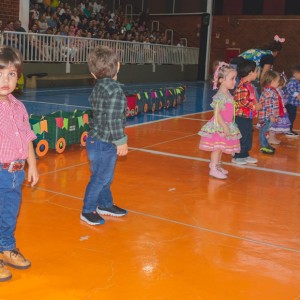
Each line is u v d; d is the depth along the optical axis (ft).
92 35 61.82
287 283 9.84
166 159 20.72
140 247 11.39
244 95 19.67
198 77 79.46
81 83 56.90
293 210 14.65
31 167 10.01
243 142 20.11
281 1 73.26
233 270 10.34
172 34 80.33
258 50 25.61
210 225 13.06
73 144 22.45
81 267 10.21
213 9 78.64
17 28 49.49
